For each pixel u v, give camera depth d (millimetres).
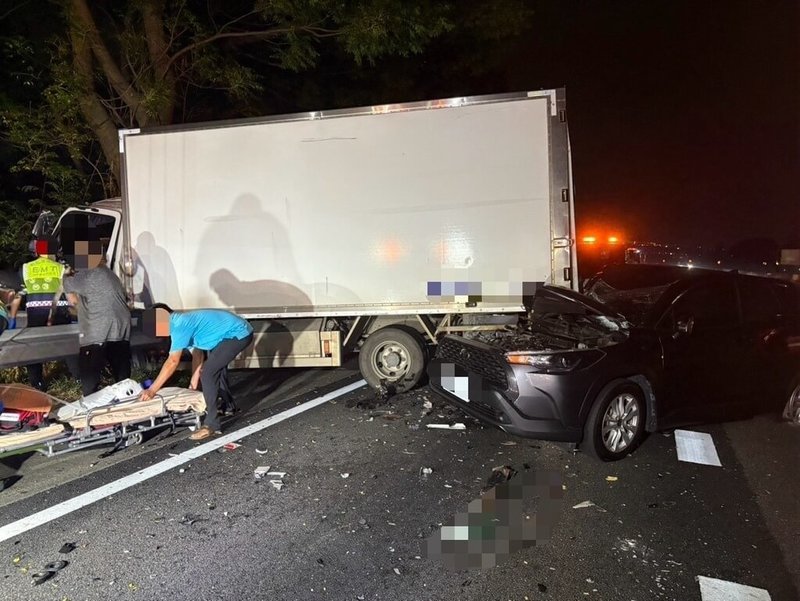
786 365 5570
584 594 3074
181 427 5559
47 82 9641
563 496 4172
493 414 4906
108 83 10117
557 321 5672
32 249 8164
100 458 4875
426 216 6293
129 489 4285
